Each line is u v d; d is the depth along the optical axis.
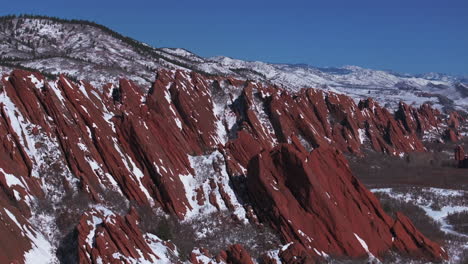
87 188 63.44
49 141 66.88
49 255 53.06
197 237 61.88
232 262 54.81
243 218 64.06
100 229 51.38
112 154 68.38
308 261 52.97
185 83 109.56
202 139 99.50
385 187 93.50
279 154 63.69
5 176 59.03
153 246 53.81
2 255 47.56
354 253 58.28
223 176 70.69
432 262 58.81
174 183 68.31
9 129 63.94
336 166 64.62
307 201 60.69
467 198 85.44
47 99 69.50
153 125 74.19
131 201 66.06
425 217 74.31
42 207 60.09
